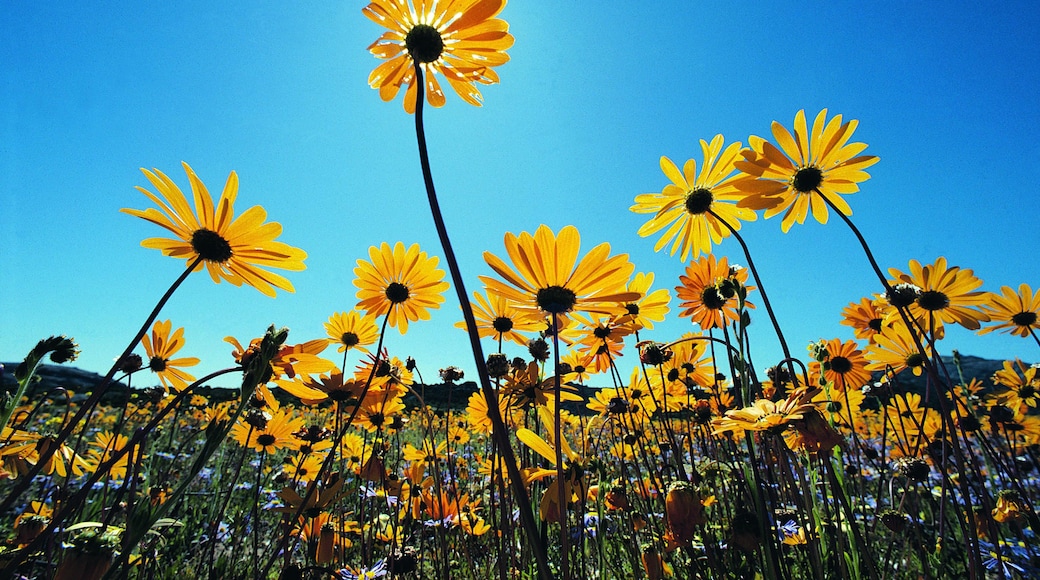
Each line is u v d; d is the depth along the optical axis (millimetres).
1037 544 328
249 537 446
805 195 257
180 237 201
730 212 311
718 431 201
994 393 479
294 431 389
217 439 130
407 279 345
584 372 389
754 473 193
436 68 174
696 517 203
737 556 272
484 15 165
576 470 197
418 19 167
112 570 132
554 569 326
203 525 433
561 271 183
